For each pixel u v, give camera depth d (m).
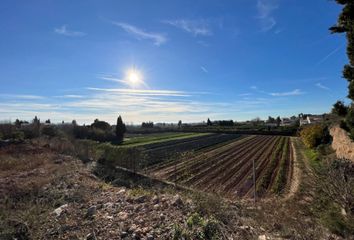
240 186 16.67
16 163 15.84
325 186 9.09
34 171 13.41
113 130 51.19
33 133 31.73
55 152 22.33
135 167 19.94
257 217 6.62
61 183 10.23
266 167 22.86
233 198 13.20
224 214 6.18
